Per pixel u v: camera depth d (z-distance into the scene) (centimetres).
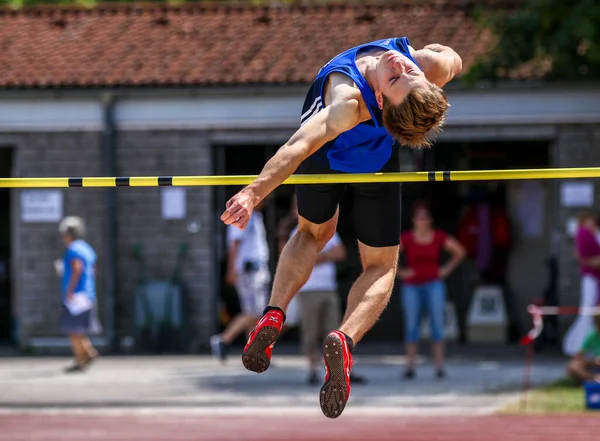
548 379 4181
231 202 1620
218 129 5091
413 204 5428
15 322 5356
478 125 5022
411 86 1670
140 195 5125
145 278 5125
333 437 3159
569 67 4769
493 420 3406
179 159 5109
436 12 5638
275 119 5062
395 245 1895
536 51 4709
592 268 4316
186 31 5678
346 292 5359
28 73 5194
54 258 5159
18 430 3341
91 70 5203
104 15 5997
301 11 5806
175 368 4584
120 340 5141
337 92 1712
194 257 5109
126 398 3884
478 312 5331
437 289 4181
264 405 3731
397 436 3164
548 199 5331
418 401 3753
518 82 4944
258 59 5253
